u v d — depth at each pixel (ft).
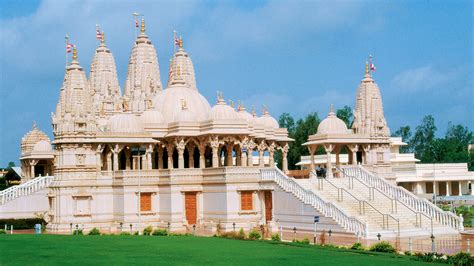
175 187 269.64
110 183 279.90
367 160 312.71
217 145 276.41
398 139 484.74
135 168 304.91
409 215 241.35
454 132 653.30
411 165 430.61
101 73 383.24
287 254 168.86
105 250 172.65
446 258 166.61
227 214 259.39
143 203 274.36
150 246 184.96
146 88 362.74
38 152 372.38
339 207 228.02
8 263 144.66
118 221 275.18
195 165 317.01
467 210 338.54
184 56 376.89
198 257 158.71
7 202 301.22
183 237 221.05
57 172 280.10
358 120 325.01
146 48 375.86
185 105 298.35
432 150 610.24
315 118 514.68
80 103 279.90
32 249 173.27
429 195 398.83
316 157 466.70
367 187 262.26
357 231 217.36
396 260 161.17
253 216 263.08
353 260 158.30
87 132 278.67
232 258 157.69
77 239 206.39
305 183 260.83
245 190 262.06
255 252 172.35
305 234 233.35
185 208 271.69
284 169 332.60
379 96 327.47
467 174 436.35
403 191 254.06
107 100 369.50
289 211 247.09
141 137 283.38
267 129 321.52
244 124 280.31
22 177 388.98
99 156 280.51
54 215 278.05
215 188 267.18
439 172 429.79
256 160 423.23
